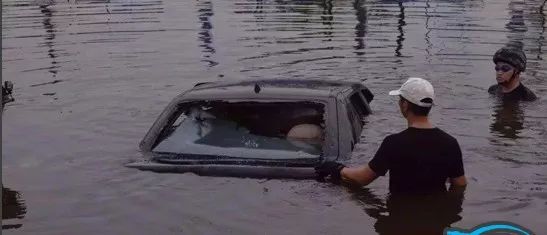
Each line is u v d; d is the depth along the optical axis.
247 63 9.21
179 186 4.62
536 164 5.15
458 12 14.91
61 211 4.27
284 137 5.20
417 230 3.94
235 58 9.60
